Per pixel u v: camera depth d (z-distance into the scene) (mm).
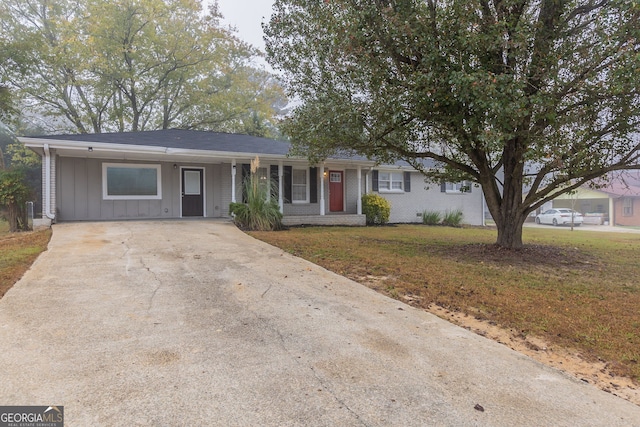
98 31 21312
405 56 6801
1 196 10352
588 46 5895
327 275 5629
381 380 2623
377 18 6344
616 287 5312
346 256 7125
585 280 5715
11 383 2387
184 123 26781
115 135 11867
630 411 2389
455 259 7230
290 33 7840
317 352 3031
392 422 2139
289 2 7598
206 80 25656
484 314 4145
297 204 14914
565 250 8859
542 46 6250
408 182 18047
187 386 2436
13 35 19750
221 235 8930
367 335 3434
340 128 7844
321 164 14094
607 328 3744
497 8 6457
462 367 2885
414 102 6680
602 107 6246
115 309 3814
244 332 3381
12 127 24078
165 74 24078
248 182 12734
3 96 16875
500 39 5820
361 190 16594
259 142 15086
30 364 2641
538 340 3500
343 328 3576
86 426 1995
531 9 6754
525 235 13453
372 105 7164
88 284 4625
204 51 24578
